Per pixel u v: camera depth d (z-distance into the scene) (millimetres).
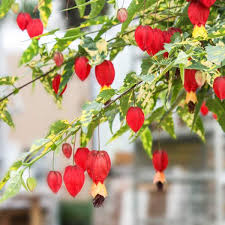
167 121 991
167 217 2348
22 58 874
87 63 863
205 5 799
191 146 2234
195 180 2260
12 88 911
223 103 925
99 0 849
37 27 892
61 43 856
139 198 2449
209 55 751
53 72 911
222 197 2189
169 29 849
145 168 2428
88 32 845
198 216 2250
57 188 854
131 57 2102
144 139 1002
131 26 875
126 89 812
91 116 797
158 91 909
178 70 851
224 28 771
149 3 824
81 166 854
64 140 828
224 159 2182
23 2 902
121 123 892
